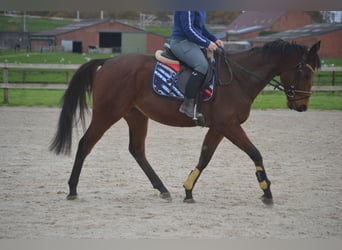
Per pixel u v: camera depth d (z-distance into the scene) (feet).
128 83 29.53
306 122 64.64
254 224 24.63
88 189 31.68
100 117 29.73
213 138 29.37
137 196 30.27
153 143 49.26
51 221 24.67
